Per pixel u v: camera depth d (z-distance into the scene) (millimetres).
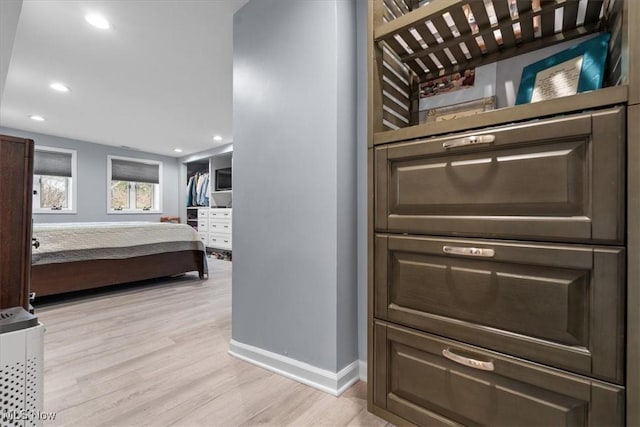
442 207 997
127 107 3619
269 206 1644
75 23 2033
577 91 1015
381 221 1138
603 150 735
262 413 1242
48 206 5012
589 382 757
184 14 1949
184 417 1212
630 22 711
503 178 881
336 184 1392
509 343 873
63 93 3209
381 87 1205
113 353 1782
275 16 1633
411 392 1070
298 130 1525
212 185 6047
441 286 1000
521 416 855
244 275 1759
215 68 2674
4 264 925
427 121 1445
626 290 712
